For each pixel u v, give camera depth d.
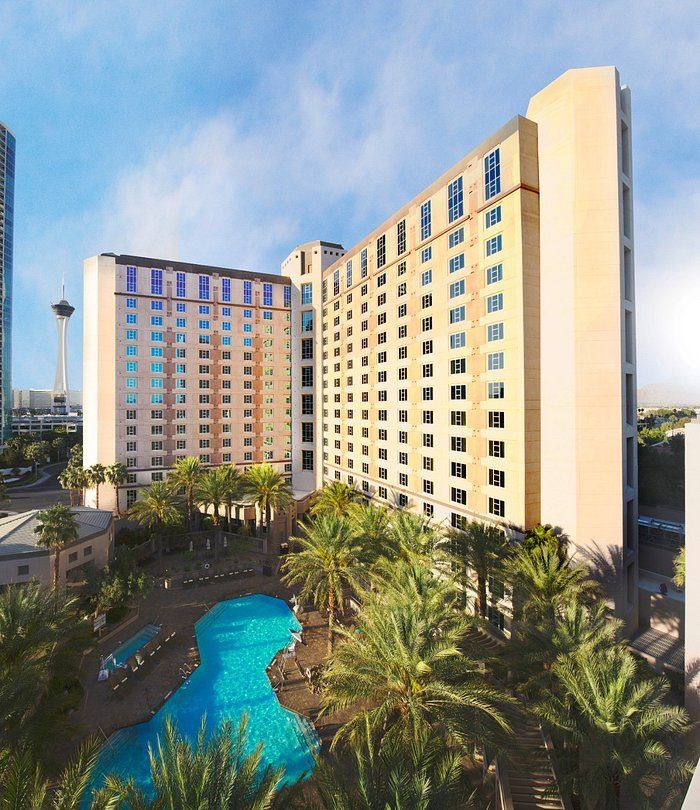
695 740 18.53
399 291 44.53
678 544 30.59
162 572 41.53
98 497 56.47
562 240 27.91
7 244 142.75
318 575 26.08
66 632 19.03
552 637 17.62
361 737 14.84
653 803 12.09
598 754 13.32
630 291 29.14
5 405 138.62
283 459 68.75
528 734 18.09
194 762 11.09
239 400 66.00
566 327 27.61
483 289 32.78
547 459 28.56
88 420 59.59
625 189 29.14
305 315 67.69
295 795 12.34
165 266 61.44
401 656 15.47
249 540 50.72
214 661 27.50
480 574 27.14
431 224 39.25
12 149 146.00
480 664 18.20
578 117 27.30
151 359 60.22
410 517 31.12
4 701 14.62
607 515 26.41
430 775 12.42
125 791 10.44
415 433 41.41
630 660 15.56
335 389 60.78
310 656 27.94
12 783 11.06
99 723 21.42
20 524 35.41
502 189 30.84
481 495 32.91
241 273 66.56
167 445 60.91
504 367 30.69
